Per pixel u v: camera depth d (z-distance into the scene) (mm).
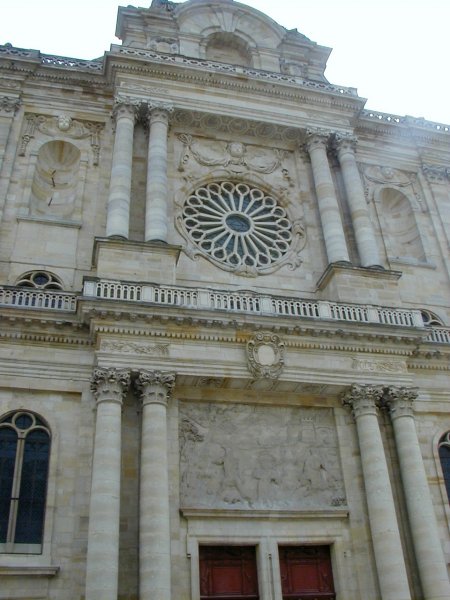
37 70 31953
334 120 34406
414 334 25781
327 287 28781
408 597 20906
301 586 22234
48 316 23203
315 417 25141
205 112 32062
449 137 37562
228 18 37625
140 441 21984
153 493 20281
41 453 21922
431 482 25156
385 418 25344
